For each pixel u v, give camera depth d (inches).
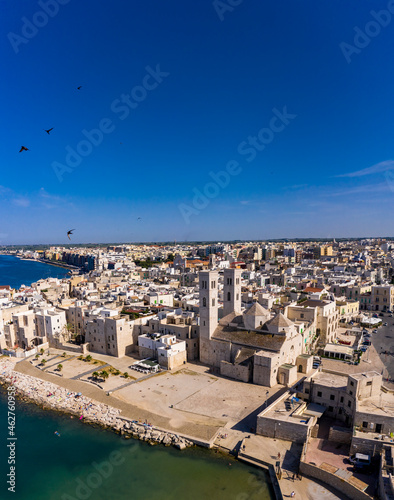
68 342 5949.8
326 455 2721.5
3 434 3373.5
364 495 2252.7
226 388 3983.8
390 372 4375.0
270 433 3002.0
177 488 2586.1
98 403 3794.3
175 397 3806.6
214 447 2984.7
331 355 5034.5
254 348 4318.4
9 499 2559.1
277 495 2427.4
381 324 6899.6
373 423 2741.1
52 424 3535.9
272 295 6953.7
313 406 3267.7
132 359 5098.4
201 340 4845.0
